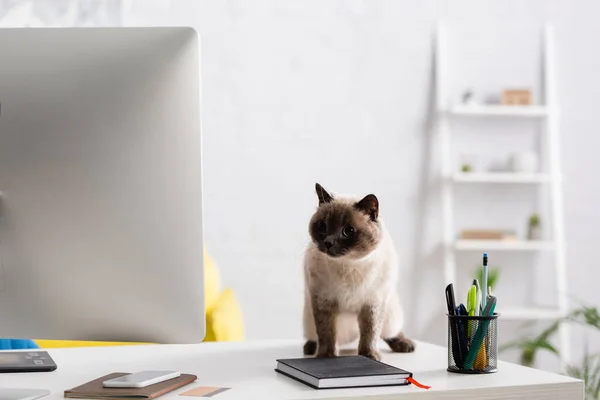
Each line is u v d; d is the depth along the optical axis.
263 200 3.43
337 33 3.52
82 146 1.01
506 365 1.21
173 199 1.01
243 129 3.42
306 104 3.48
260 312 3.40
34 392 0.94
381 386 0.99
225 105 3.41
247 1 3.44
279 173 3.45
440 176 3.55
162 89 1.01
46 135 1.01
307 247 1.37
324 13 3.51
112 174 1.01
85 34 1.01
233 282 3.38
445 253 3.45
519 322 3.50
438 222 3.55
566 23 3.67
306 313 1.38
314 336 1.37
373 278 1.27
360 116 3.52
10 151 1.01
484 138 3.59
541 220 3.59
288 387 0.99
